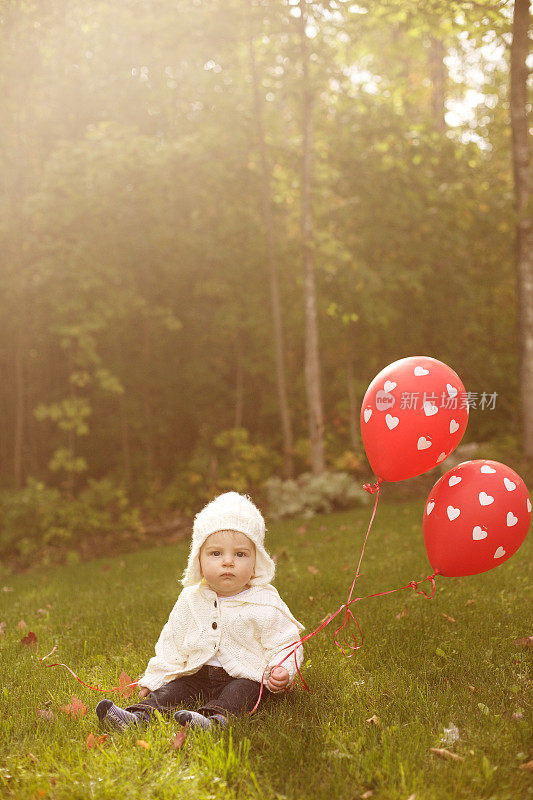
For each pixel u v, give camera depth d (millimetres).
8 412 13172
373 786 2418
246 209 12438
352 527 8719
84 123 12352
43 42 11180
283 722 2896
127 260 11828
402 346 14750
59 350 13172
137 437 13688
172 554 8484
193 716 2801
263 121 12125
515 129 12836
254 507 3301
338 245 11891
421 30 9367
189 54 11578
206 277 12836
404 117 13789
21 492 11086
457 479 3273
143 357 13320
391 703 3057
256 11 10688
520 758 2516
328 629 4250
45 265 10812
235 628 3148
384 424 3254
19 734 2957
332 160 13055
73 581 7316
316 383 11688
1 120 11156
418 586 5191
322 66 11102
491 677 3293
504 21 7609
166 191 11625
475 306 14641
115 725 2871
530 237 13023
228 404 14406
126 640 4379
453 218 13820
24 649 4375
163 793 2371
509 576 5297
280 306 13070
